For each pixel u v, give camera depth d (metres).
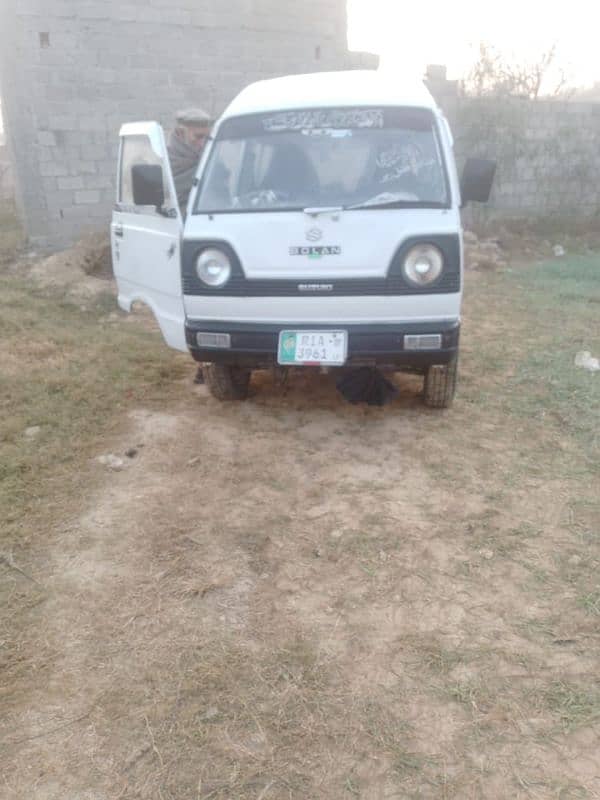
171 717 2.54
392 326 4.21
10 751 2.42
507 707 2.58
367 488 4.06
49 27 9.12
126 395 5.35
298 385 5.58
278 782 2.30
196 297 4.33
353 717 2.54
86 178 9.81
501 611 3.08
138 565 3.38
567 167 13.51
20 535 3.59
